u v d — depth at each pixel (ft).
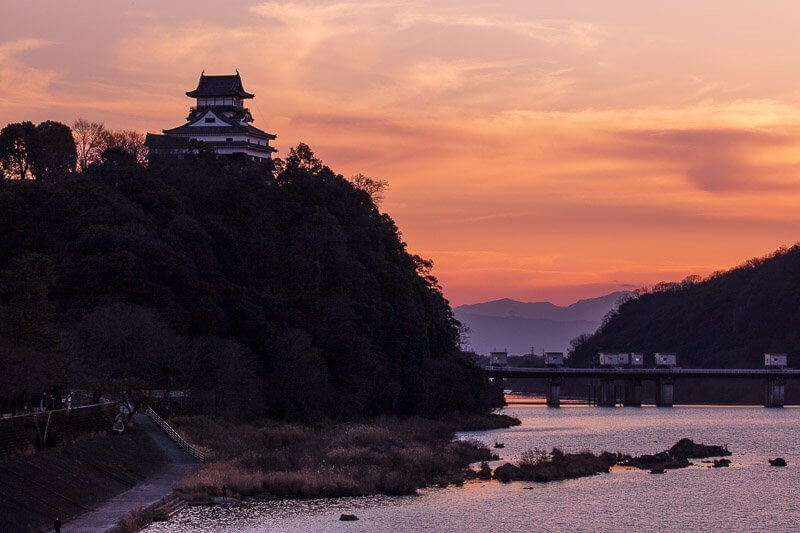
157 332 513.04
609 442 580.71
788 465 464.24
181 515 316.60
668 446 553.64
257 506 336.08
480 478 407.85
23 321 388.16
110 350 492.54
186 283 595.47
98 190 650.43
